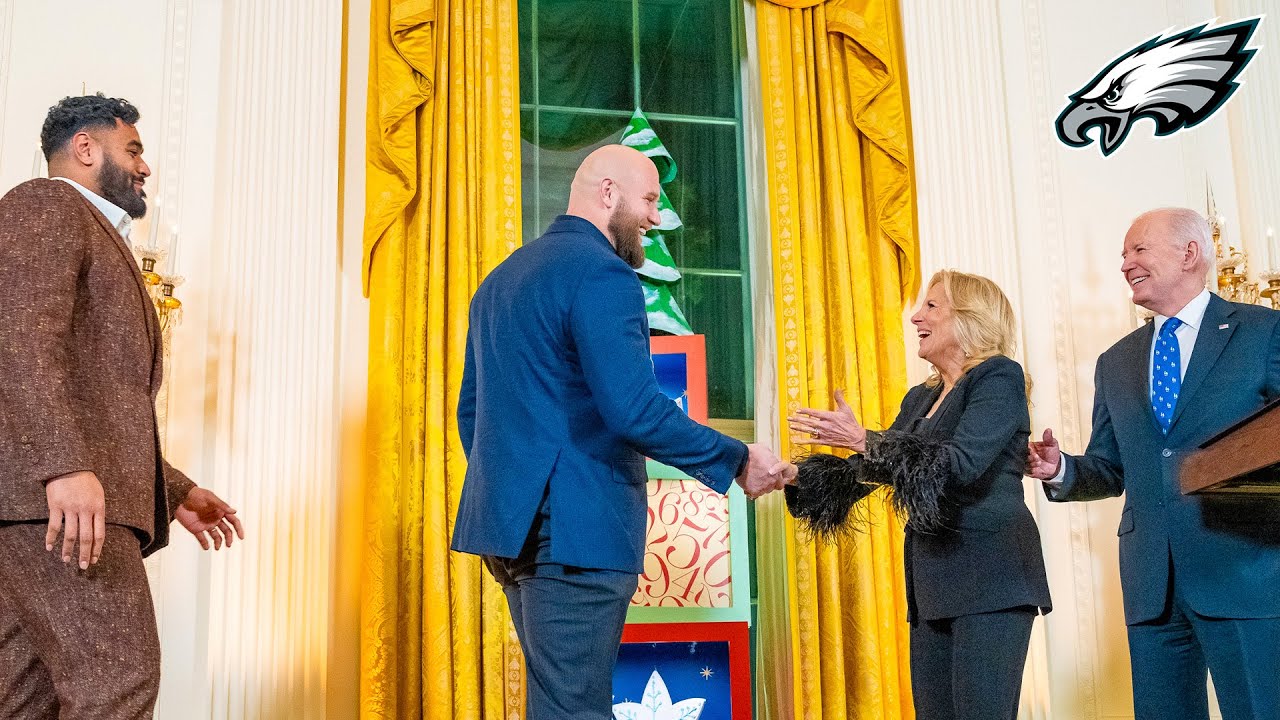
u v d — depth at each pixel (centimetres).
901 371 428
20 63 374
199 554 354
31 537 200
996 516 272
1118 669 409
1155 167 452
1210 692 410
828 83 445
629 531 225
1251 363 289
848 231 434
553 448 225
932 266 434
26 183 214
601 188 249
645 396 222
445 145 410
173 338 366
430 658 374
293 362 376
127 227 235
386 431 388
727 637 361
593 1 453
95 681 200
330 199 393
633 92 450
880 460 269
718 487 228
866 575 406
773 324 433
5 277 202
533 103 440
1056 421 424
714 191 448
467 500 234
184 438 361
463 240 402
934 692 278
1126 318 436
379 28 410
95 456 208
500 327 234
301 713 356
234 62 391
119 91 379
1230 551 274
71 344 211
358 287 407
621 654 358
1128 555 297
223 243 378
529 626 225
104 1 384
